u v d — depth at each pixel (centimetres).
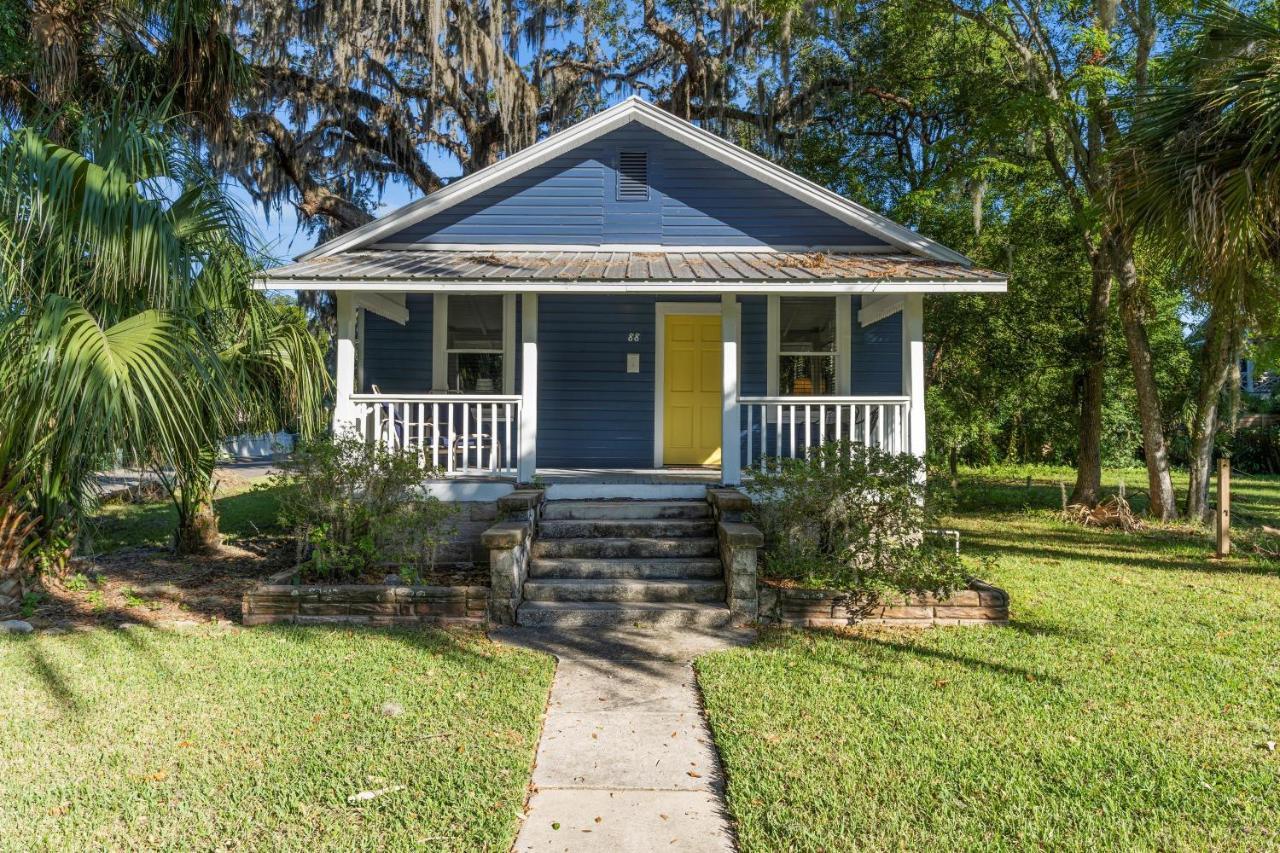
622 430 1196
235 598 812
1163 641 650
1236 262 762
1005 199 1759
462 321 1194
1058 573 949
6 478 721
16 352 630
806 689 537
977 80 1593
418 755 433
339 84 1611
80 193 648
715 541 821
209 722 477
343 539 780
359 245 1094
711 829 367
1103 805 379
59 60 915
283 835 352
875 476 752
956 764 422
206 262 751
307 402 979
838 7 1527
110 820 365
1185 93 770
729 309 906
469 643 651
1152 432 1435
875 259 1023
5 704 506
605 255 1074
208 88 1020
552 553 818
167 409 619
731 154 1086
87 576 908
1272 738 456
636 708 517
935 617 708
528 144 1739
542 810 384
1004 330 1670
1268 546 1138
